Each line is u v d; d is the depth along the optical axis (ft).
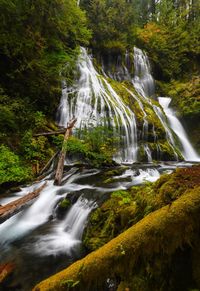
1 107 30.78
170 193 8.45
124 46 68.18
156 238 6.31
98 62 63.36
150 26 87.56
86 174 29.66
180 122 56.90
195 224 6.42
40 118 35.81
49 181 28.17
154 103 55.26
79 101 43.52
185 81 75.05
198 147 53.06
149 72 72.84
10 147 31.14
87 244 14.58
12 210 19.35
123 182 25.21
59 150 34.09
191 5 95.40
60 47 42.98
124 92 51.98
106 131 39.11
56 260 14.83
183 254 7.10
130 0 102.58
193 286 6.70
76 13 46.21
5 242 17.08
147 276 7.37
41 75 39.19
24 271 13.96
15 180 26.76
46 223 19.76
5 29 33.04
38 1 35.70
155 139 44.16
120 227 12.62
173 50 80.33
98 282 6.47
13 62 35.32
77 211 19.06
